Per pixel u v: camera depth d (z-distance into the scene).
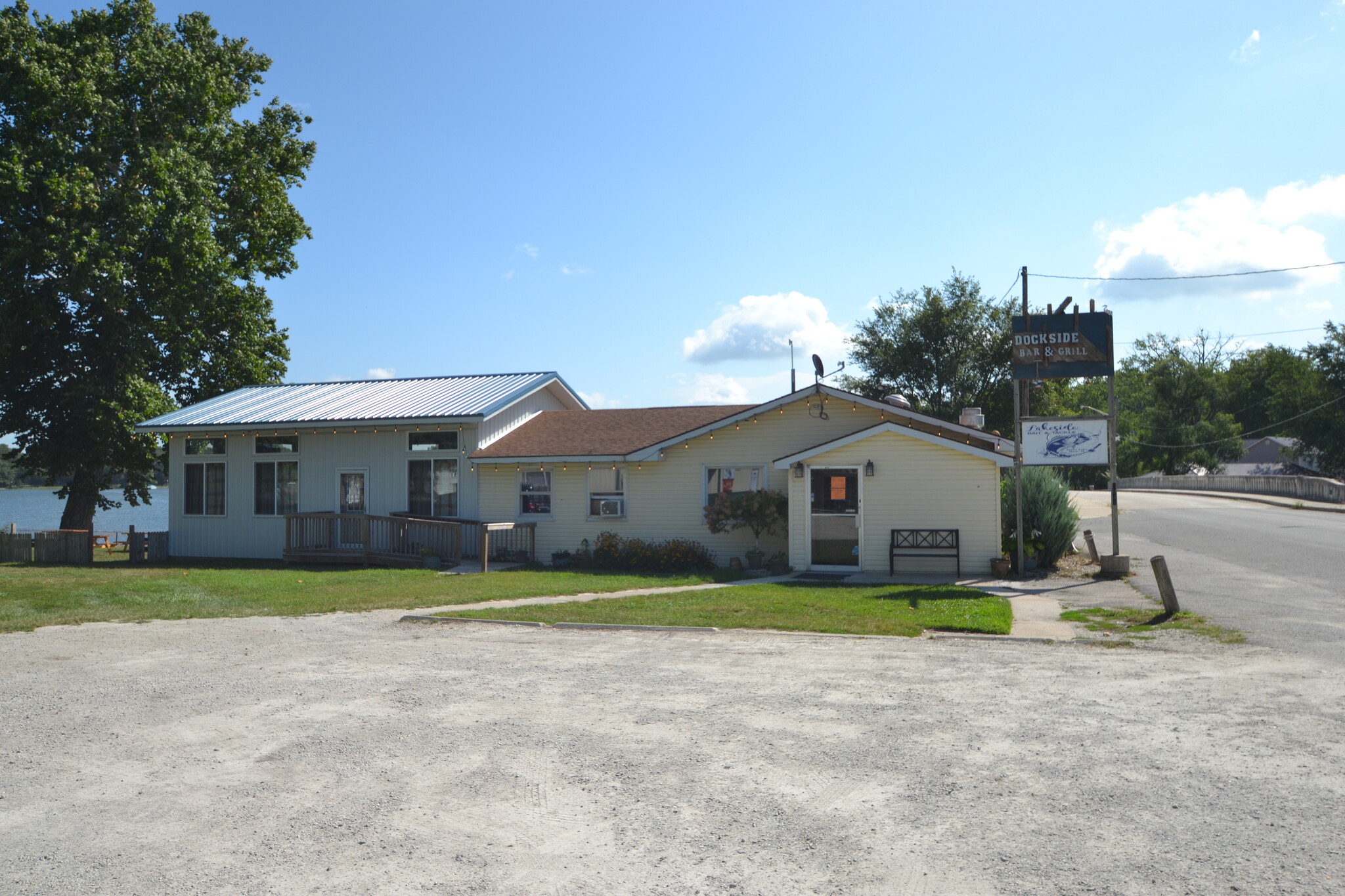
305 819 4.85
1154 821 4.70
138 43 26.80
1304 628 10.63
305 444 23.56
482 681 8.34
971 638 10.54
